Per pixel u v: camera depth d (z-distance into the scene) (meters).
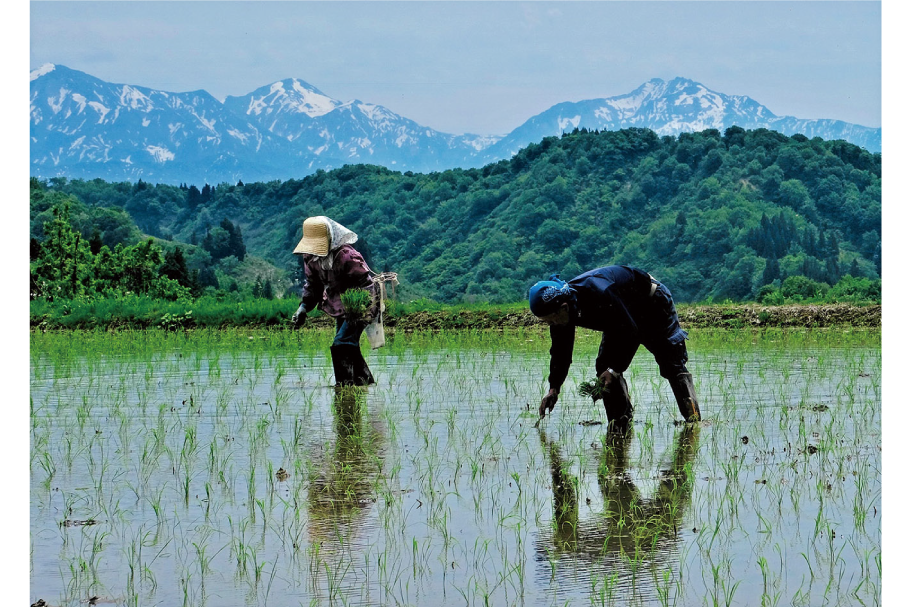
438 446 8.55
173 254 68.38
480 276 174.25
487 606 4.92
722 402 10.76
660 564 5.52
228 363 15.26
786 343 17.58
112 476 7.59
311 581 5.31
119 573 5.46
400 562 5.57
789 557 5.62
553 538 5.97
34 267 32.09
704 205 178.12
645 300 9.41
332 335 20.39
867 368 13.68
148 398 11.43
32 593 5.18
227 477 7.52
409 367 14.53
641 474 7.48
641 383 12.43
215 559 5.66
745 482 7.21
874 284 27.97
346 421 9.84
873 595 5.06
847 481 7.23
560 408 10.58
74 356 16.31
